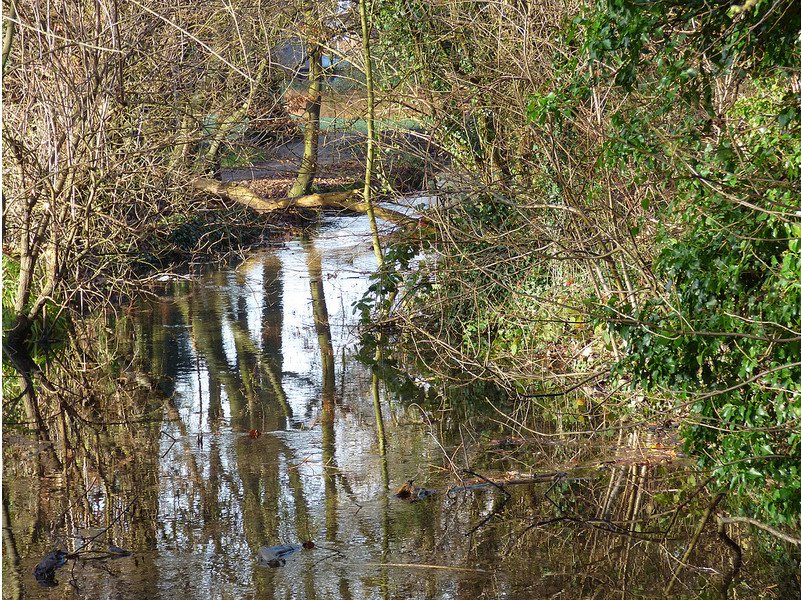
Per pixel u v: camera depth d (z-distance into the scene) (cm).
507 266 1078
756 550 569
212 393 1009
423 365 1120
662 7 577
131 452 811
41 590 534
